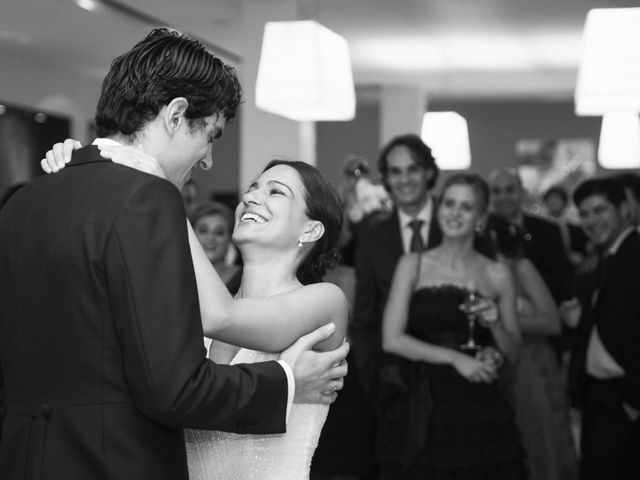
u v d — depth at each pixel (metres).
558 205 10.55
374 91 12.02
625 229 4.48
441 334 3.75
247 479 2.04
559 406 4.46
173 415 1.67
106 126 1.91
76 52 9.55
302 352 1.98
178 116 1.88
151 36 1.93
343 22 7.91
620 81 4.30
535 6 7.24
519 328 4.09
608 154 9.28
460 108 13.44
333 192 2.23
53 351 1.74
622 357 4.11
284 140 7.03
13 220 1.83
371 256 4.36
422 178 4.41
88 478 1.69
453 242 3.83
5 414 1.84
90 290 1.70
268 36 4.51
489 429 3.63
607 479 4.17
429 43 8.90
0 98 9.58
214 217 4.74
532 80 11.05
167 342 1.66
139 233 1.69
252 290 2.17
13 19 7.79
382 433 3.79
